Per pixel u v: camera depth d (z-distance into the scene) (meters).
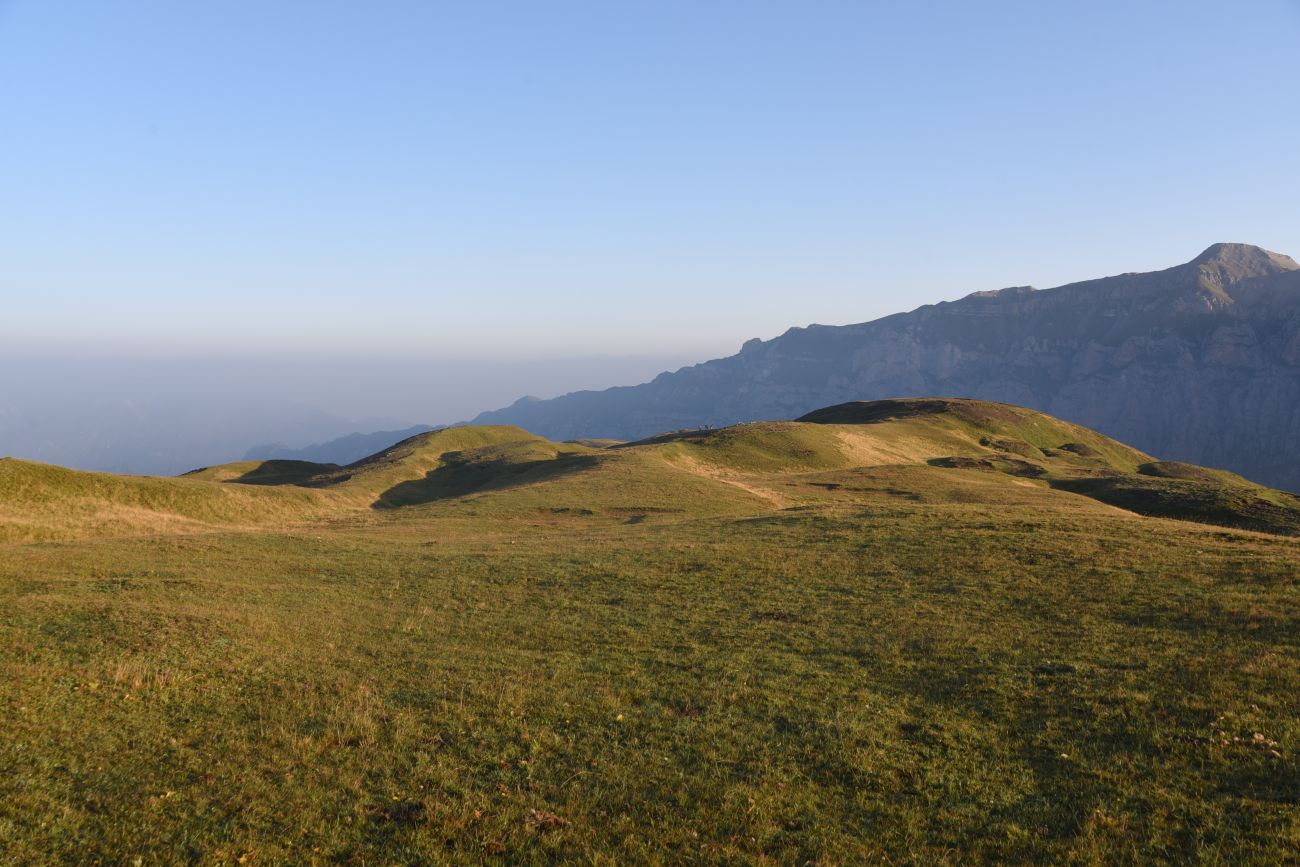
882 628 25.89
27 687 18.91
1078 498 71.06
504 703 19.47
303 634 25.91
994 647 23.14
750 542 41.84
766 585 32.66
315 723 18.12
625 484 74.56
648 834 13.17
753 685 20.81
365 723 18.00
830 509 53.78
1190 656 20.95
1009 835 12.95
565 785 15.02
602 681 21.42
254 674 21.52
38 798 13.86
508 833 13.19
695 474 86.12
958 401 195.50
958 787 14.75
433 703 19.55
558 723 18.23
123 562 36.19
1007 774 15.21
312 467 128.38
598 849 12.64
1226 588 27.16
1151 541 35.91
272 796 14.41
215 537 44.94
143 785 14.69
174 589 30.45
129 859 12.18
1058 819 13.42
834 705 19.17
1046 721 17.59
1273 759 14.80
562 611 29.86
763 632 26.09
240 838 12.89
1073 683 19.73
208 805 14.04
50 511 51.66
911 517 46.25
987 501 70.19
